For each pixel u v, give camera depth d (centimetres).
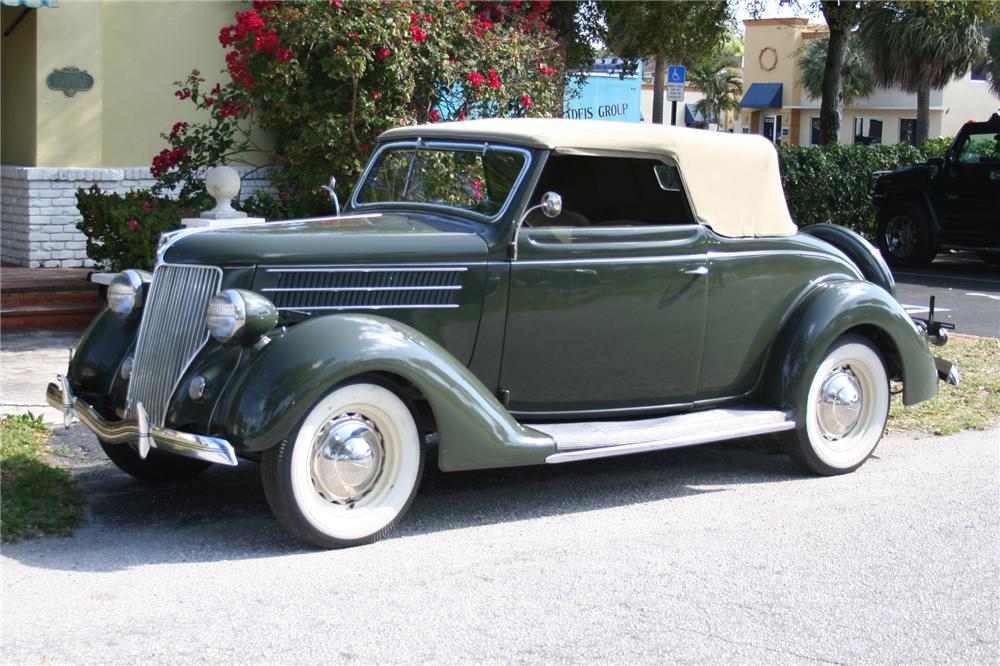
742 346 602
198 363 475
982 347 985
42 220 1106
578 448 521
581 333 549
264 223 536
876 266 691
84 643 368
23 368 784
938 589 449
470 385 488
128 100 1155
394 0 990
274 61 983
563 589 435
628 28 1644
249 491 559
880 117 3834
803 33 4066
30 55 1100
